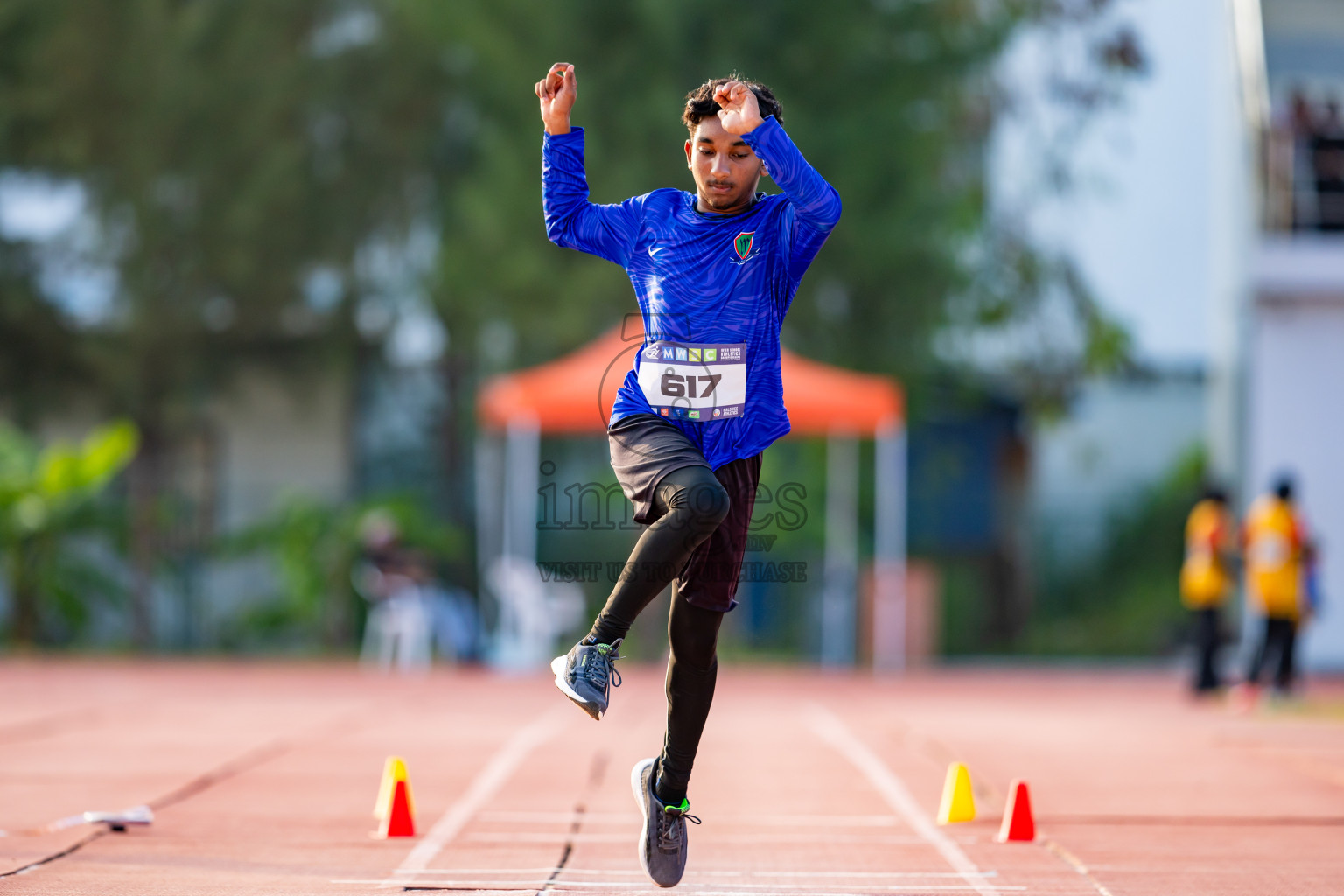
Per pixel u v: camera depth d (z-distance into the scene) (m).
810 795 23.00
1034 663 67.69
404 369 74.81
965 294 67.62
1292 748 29.78
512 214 62.75
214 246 66.94
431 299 68.81
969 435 77.94
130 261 67.12
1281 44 60.50
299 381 73.88
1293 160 60.16
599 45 62.16
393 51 68.88
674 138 60.59
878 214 62.16
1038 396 71.50
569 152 14.18
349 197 68.94
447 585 73.44
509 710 38.16
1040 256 69.44
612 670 12.78
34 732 31.56
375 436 75.88
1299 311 59.59
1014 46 63.22
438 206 70.19
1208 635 45.56
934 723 35.34
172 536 73.25
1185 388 79.56
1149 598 75.25
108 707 38.50
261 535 69.06
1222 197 62.00
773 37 61.66
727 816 20.98
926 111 64.38
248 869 16.50
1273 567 42.53
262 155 66.94
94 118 65.75
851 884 15.98
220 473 74.50
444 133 70.62
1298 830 19.67
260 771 25.25
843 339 64.94
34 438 72.44
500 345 68.31
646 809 14.36
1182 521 77.25
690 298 13.57
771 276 13.70
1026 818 18.88
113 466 65.00
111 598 68.12
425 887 15.53
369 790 22.92
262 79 67.12
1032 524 78.19
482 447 73.62
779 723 35.09
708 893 15.40
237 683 49.12
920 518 77.06
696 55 61.53
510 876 16.27
